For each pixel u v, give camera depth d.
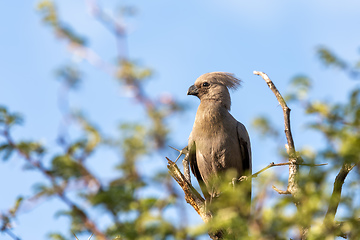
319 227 6.55
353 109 6.49
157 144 7.13
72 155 6.64
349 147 5.78
